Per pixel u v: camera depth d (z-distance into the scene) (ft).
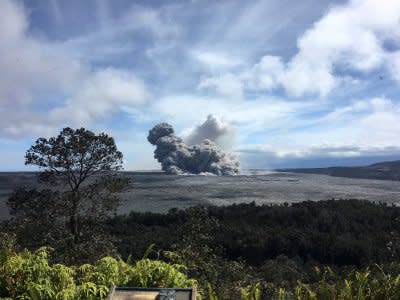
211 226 49.19
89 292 16.29
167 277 17.21
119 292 12.48
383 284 16.85
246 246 130.93
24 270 17.48
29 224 59.47
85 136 65.72
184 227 48.47
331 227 152.35
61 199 64.18
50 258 30.50
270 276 70.38
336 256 123.75
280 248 134.21
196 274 37.50
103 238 61.26
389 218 150.61
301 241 135.54
